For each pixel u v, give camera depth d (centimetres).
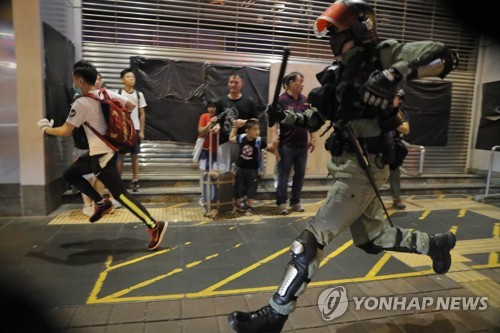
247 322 209
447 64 189
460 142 780
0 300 266
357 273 321
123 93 540
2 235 405
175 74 608
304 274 208
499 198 640
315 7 667
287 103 480
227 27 636
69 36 563
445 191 691
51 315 247
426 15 723
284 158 504
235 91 496
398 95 207
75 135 448
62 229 428
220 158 512
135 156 559
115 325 236
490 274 324
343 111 210
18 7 437
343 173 215
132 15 606
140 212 359
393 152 221
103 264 334
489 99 739
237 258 354
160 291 283
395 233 247
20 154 459
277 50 662
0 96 448
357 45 209
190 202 570
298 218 496
